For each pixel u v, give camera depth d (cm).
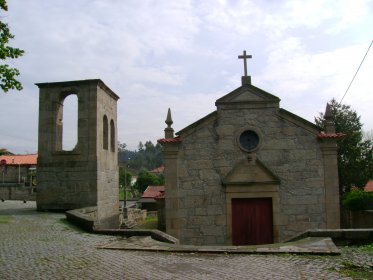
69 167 2027
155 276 748
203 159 1666
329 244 1027
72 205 2002
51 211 2025
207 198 1647
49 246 1077
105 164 2150
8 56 1045
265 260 884
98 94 2058
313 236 1123
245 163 1655
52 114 2081
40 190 2050
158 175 8494
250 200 1644
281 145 1653
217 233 1627
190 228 1634
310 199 1617
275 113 1670
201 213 1641
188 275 754
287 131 1659
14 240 1164
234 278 725
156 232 1238
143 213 3722
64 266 834
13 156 5253
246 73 1745
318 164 1634
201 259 912
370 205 2305
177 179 1659
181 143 1680
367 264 816
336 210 1599
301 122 1655
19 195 3556
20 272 775
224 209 1638
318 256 912
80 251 1012
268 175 1636
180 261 891
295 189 1628
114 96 2372
